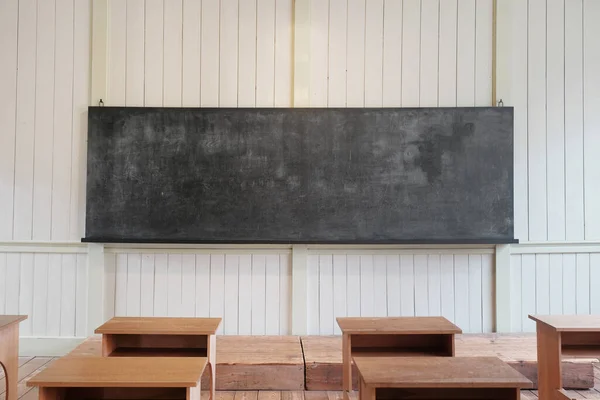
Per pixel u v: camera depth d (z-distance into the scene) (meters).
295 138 3.61
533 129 3.72
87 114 3.64
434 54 3.70
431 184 3.62
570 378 2.95
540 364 2.50
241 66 3.66
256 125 3.61
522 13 3.72
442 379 1.61
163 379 1.61
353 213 3.61
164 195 3.59
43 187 3.63
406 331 2.32
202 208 3.60
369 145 3.62
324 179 3.61
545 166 3.72
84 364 1.76
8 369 2.47
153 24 3.65
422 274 3.71
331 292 3.68
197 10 3.66
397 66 3.69
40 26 3.64
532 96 3.72
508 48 3.69
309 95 3.66
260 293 3.67
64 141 3.64
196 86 3.66
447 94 3.70
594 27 3.75
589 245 3.74
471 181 3.62
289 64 3.67
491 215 3.62
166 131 3.59
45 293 3.63
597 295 3.74
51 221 3.63
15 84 3.63
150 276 3.65
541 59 3.73
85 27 3.65
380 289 3.69
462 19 3.70
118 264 3.65
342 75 3.68
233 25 3.67
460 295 3.71
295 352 3.19
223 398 2.84
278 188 3.61
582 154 3.74
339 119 3.61
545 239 3.72
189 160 3.60
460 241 3.59
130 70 3.64
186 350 2.52
